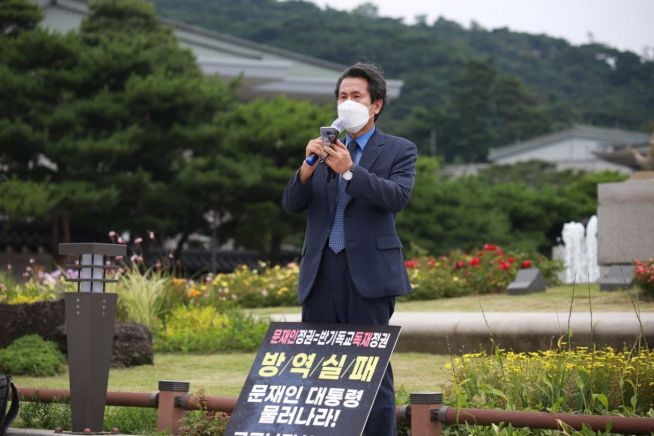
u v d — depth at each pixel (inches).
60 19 1440.7
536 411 221.0
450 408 206.1
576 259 743.7
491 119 3080.7
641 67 4055.1
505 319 369.4
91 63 977.5
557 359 249.6
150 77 972.6
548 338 353.1
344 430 177.8
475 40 4195.4
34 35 957.2
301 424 181.5
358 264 191.9
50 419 258.5
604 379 236.8
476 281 632.4
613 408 233.0
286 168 1086.4
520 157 2854.3
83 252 230.2
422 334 391.2
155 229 1016.2
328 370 186.1
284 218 1110.4
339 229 195.8
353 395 181.3
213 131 1019.3
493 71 2859.3
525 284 592.1
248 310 580.1
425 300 618.5
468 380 242.1
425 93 3063.5
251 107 1151.6
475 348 374.6
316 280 195.6
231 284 648.4
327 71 1747.0
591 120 3531.0
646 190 554.9
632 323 337.4
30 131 927.0
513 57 4160.9
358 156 199.2
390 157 197.5
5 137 917.8
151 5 1097.4
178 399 239.6
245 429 184.7
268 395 187.5
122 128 996.6
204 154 1078.4
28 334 398.0
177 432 237.8
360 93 195.9
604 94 3924.7
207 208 1081.4
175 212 1037.2
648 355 252.1
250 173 1054.4
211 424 235.3
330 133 185.8
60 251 234.2
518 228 1551.4
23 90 947.3
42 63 984.3
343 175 187.3
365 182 185.9
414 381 325.4
